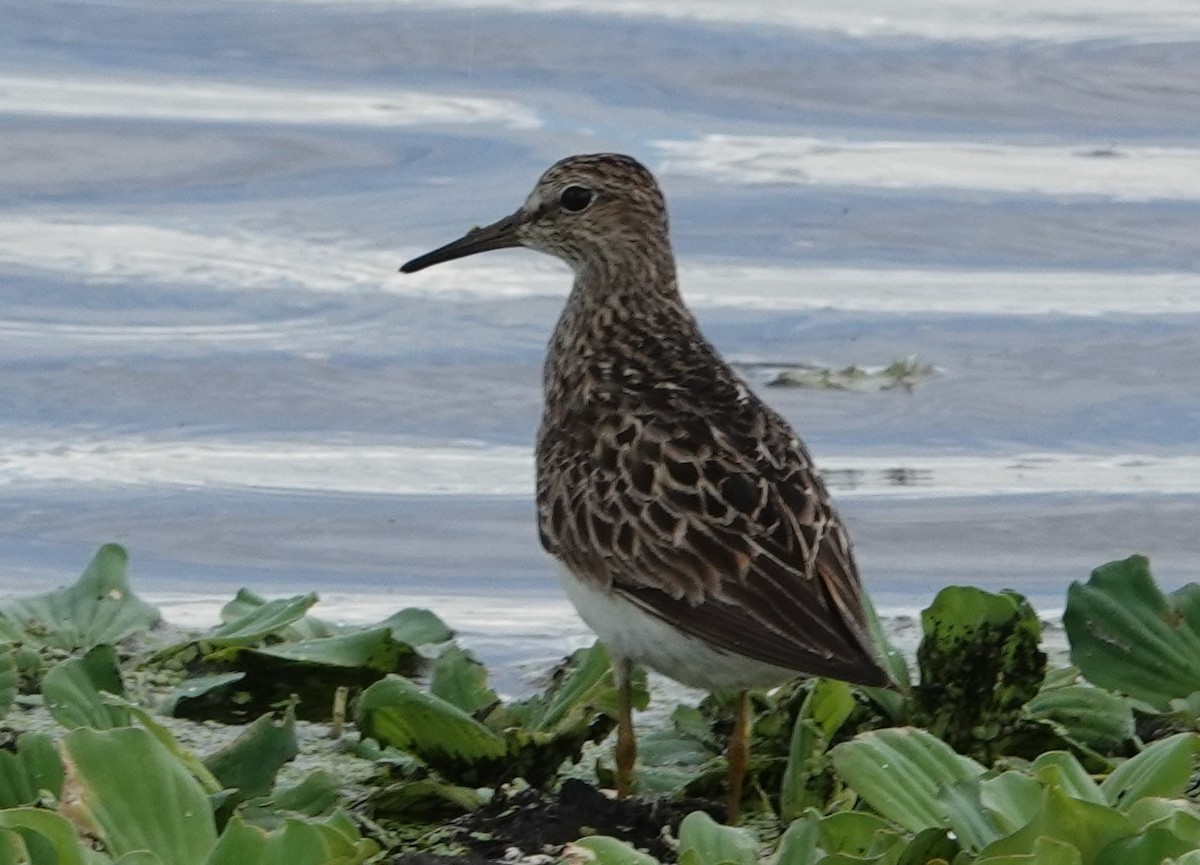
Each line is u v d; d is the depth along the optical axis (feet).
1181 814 26.55
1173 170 68.74
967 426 54.54
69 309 59.62
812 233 65.26
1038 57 74.69
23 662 38.60
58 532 49.42
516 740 33.50
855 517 50.08
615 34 76.59
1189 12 78.33
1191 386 56.34
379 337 58.59
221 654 38.47
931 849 27.84
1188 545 48.98
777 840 32.09
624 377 35.96
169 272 61.82
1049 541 49.26
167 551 48.75
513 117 71.36
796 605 31.37
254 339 58.44
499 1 77.82
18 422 54.29
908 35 76.38
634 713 38.99
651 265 39.40
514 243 40.81
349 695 38.40
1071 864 25.27
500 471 52.65
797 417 54.95
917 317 59.93
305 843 26.81
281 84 73.15
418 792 32.22
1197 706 35.65
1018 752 34.71
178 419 54.65
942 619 34.91
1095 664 36.58
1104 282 62.59
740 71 74.02
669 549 32.53
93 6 78.43
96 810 27.63
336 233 64.08
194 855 27.66
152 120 69.97
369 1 78.33
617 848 27.22
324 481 51.88
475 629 44.91
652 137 70.74
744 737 33.01
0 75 72.84
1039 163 69.62
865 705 35.17
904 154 69.87
